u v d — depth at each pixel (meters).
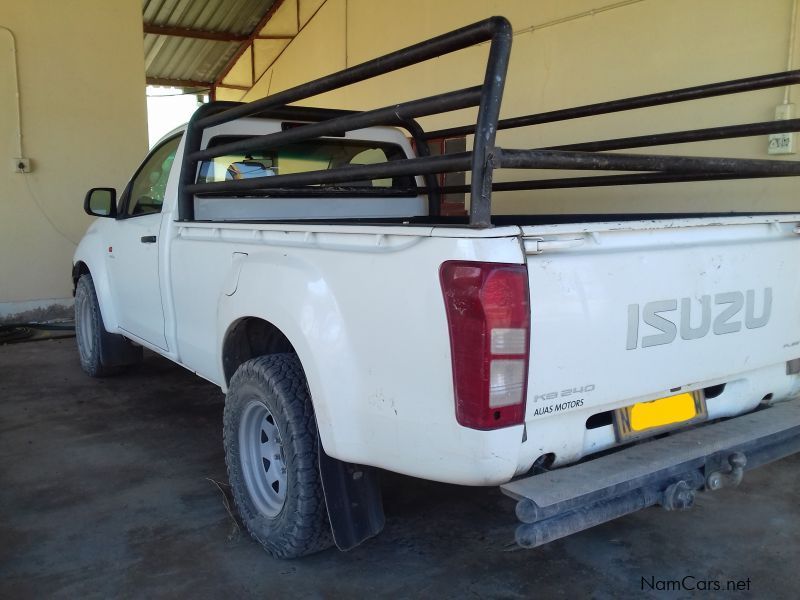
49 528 3.19
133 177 4.76
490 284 1.95
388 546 3.03
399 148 4.61
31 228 7.80
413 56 2.26
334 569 2.85
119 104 8.14
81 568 2.85
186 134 3.75
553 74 6.31
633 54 5.61
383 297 2.23
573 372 2.13
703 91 3.47
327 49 10.07
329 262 2.46
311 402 2.71
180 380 5.64
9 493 3.56
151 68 13.09
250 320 3.04
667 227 2.34
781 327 2.72
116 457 4.04
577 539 3.08
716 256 2.45
